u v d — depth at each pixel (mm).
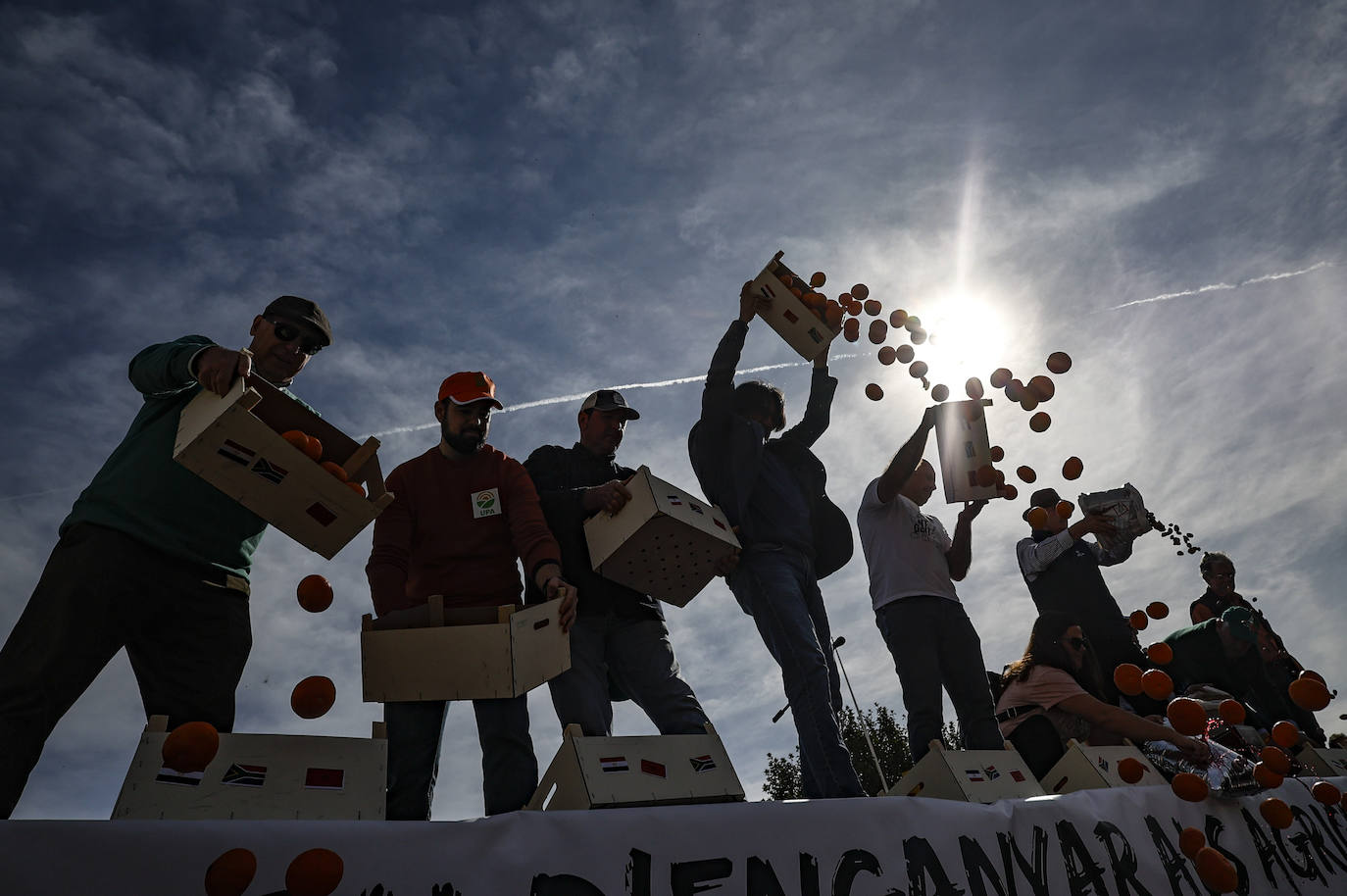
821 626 3719
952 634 3967
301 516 2365
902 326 4352
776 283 4109
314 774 2094
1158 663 3525
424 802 2574
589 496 3250
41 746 1993
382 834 1939
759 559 3607
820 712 3258
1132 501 5004
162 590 2262
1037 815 3086
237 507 2467
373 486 2650
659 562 3115
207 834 1771
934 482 4586
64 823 1654
